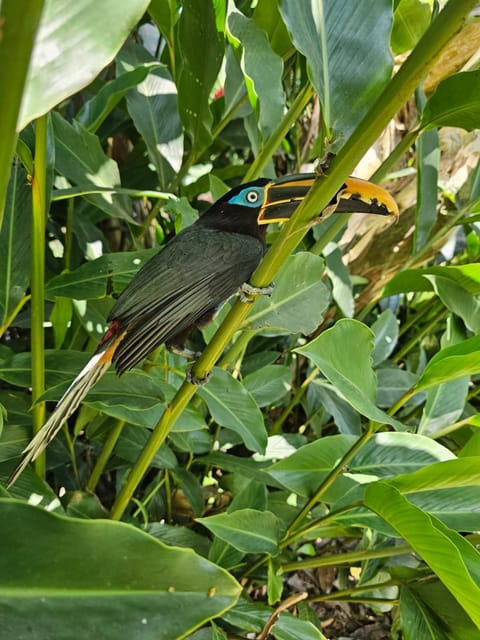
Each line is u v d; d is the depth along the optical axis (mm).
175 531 3311
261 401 3645
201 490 3463
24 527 1411
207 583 1484
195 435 3557
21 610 1386
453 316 3391
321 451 3033
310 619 3391
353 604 4516
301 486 2990
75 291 2783
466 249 4926
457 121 2457
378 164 4180
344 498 2875
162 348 3240
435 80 3689
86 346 3791
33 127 2729
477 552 2189
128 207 3459
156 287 2318
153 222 4918
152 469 4250
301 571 4641
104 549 1443
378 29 2150
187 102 3434
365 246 4367
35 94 1335
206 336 3150
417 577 3125
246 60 2969
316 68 2059
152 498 3713
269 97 3051
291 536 3037
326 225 3502
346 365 2564
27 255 2812
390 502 2301
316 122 4445
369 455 2998
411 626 2898
